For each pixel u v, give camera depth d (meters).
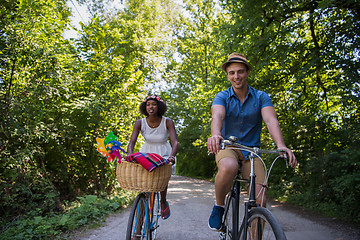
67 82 6.13
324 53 6.45
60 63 6.07
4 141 4.81
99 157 7.59
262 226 1.80
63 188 7.29
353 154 5.53
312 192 7.22
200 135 18.44
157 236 4.20
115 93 7.73
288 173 9.06
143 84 10.08
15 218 4.79
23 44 5.01
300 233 4.56
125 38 13.34
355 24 6.40
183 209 6.59
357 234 4.48
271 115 2.39
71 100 6.68
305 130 7.85
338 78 6.06
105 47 8.11
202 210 6.45
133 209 3.04
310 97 8.09
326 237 4.32
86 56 7.76
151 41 14.77
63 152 6.62
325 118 7.33
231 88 2.62
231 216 2.46
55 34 6.82
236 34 8.16
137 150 9.10
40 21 5.88
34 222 4.28
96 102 6.69
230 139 1.95
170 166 3.00
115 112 7.60
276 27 8.30
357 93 6.07
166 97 20.92
